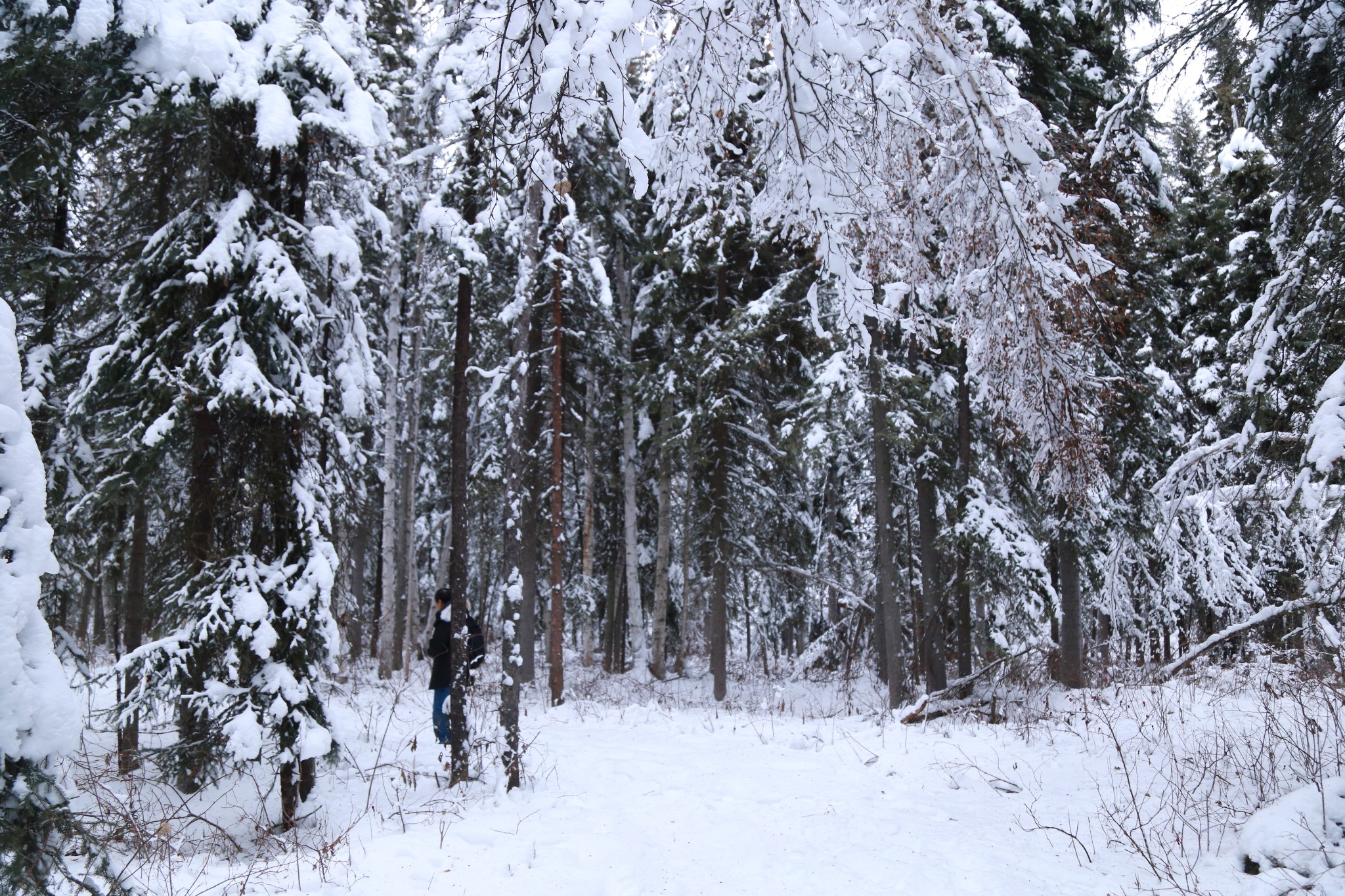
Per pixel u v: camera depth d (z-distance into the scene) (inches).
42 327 345.7
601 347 681.6
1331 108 229.6
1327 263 238.2
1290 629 399.5
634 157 99.3
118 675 272.5
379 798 303.4
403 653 818.8
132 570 361.1
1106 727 364.8
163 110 283.7
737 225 556.1
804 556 770.2
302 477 317.7
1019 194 132.1
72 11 251.8
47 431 344.8
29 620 108.0
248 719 266.8
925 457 543.8
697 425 638.5
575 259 615.8
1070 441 141.8
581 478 845.2
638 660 760.3
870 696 621.3
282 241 329.1
